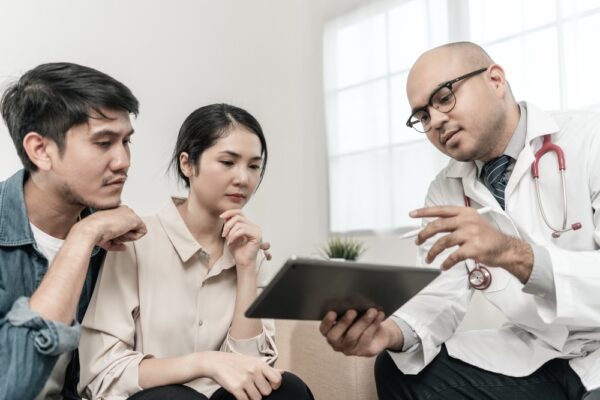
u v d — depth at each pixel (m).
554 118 1.21
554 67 1.61
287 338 1.73
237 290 1.12
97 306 1.03
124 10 2.07
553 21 1.62
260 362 0.96
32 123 0.92
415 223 1.95
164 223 1.15
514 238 0.95
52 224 0.99
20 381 0.78
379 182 2.09
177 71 2.17
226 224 1.11
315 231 2.38
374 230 2.09
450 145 1.17
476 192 1.22
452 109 1.14
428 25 1.95
